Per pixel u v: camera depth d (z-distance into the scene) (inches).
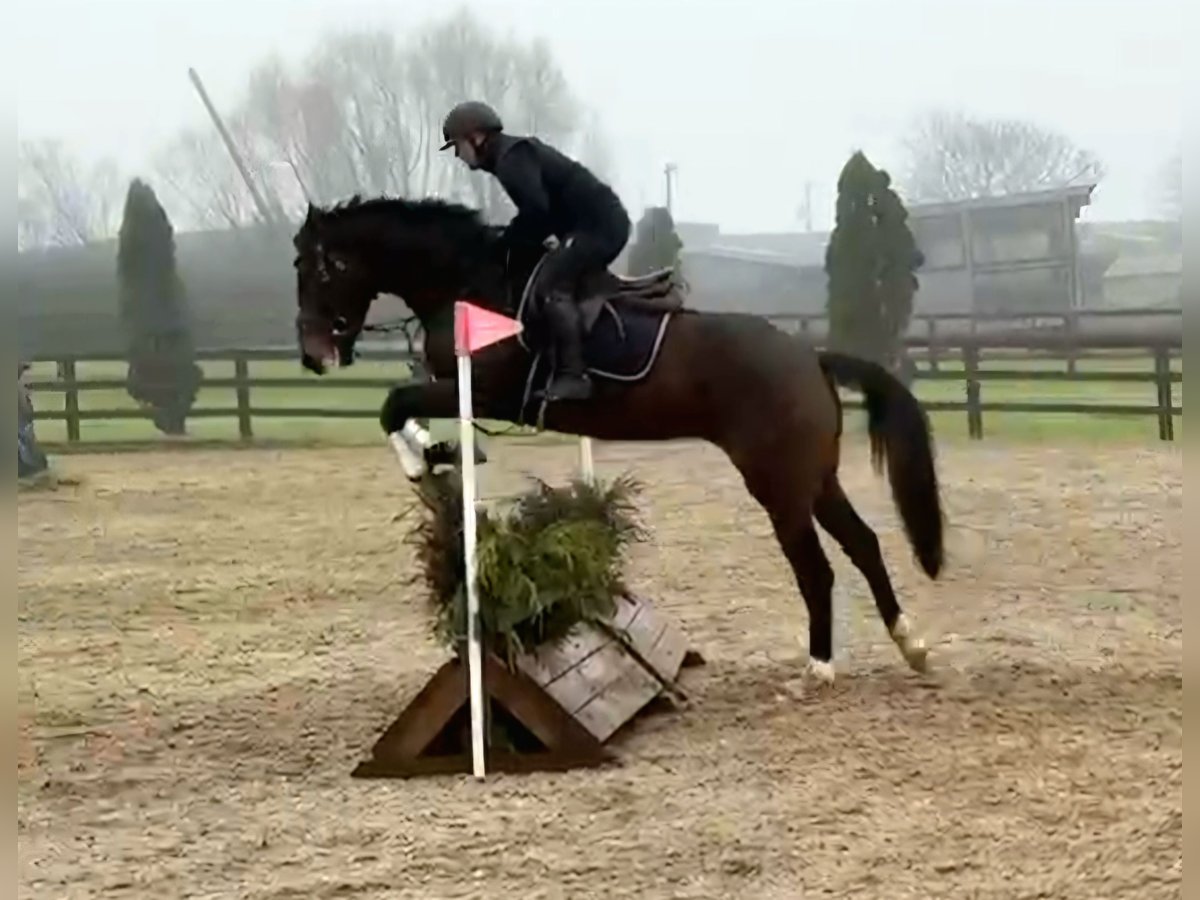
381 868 180.4
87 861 187.8
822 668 256.4
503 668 221.0
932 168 1665.8
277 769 227.3
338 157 1406.3
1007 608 327.6
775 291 1524.4
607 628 244.1
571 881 173.8
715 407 250.1
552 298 245.3
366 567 417.4
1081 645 287.7
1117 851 176.2
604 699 230.1
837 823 190.9
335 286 261.4
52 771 229.0
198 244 1256.2
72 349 1163.9
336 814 202.7
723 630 313.9
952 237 1310.3
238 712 261.7
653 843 185.3
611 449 713.0
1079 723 231.8
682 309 254.8
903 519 255.6
